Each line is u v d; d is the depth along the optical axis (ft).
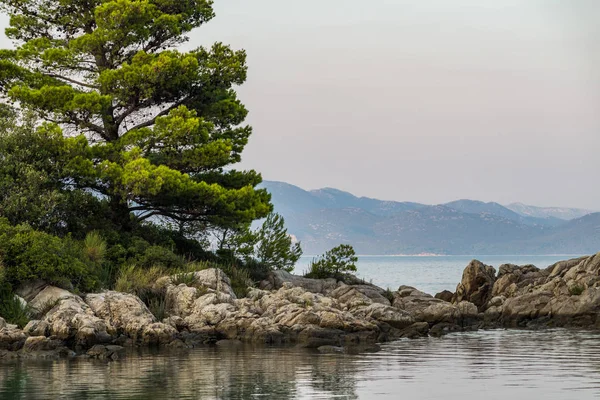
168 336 122.83
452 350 119.75
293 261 197.47
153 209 175.11
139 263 154.51
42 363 103.04
